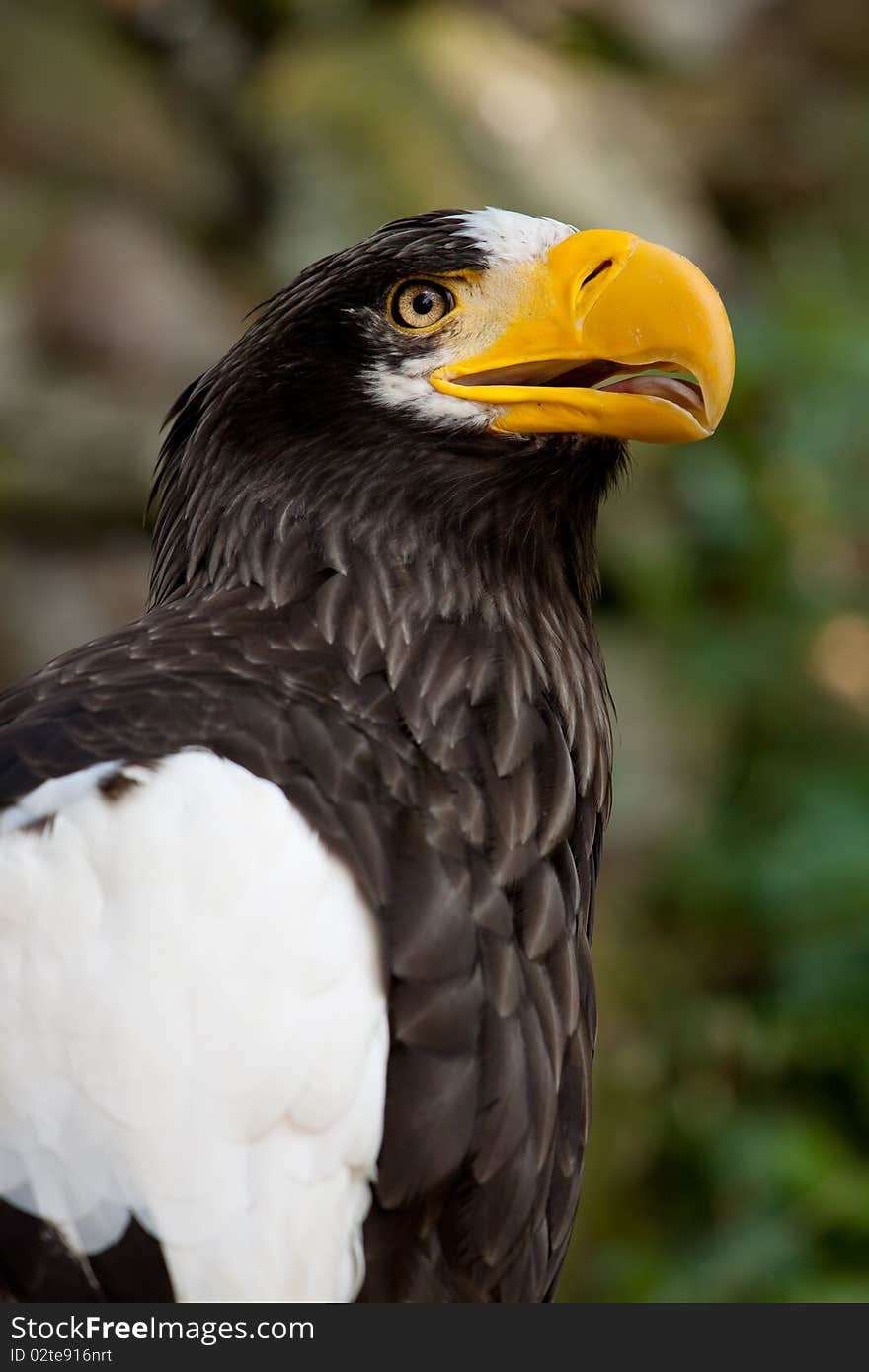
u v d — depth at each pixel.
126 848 4.04
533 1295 4.53
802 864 10.66
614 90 15.02
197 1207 3.90
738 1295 9.45
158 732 4.30
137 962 3.94
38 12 13.88
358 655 4.70
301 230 12.91
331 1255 4.01
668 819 11.00
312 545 4.89
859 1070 10.35
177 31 14.26
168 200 13.27
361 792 4.38
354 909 4.16
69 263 12.24
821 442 11.80
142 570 11.38
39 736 4.34
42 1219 3.91
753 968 10.71
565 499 5.05
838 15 16.52
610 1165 10.03
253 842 4.09
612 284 4.92
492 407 4.90
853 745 11.61
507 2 15.14
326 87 13.47
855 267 14.83
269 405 4.98
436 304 4.96
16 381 11.59
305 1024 3.98
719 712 11.62
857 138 15.59
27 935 3.99
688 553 11.91
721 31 16.06
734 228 15.33
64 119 13.18
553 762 4.80
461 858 4.43
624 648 11.53
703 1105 10.36
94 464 11.38
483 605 4.89
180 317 12.26
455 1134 4.19
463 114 13.48
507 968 4.37
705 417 4.86
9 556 11.09
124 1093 3.89
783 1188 9.88
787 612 11.90
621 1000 10.41
